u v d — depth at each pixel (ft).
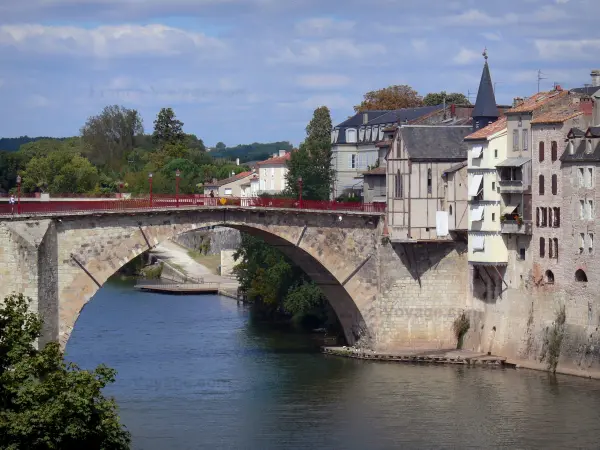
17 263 472.85
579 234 496.23
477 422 433.48
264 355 561.43
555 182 506.07
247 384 497.46
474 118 572.51
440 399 466.70
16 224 474.90
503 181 522.06
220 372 522.06
